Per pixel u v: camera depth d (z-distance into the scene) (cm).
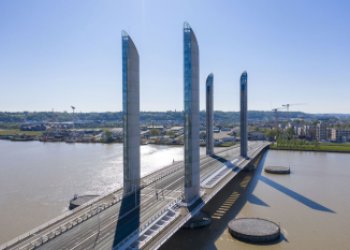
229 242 6334
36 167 14225
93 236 5381
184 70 7469
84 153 19438
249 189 10400
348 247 6125
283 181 11544
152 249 4806
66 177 12025
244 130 14712
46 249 4925
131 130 8406
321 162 15838
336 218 7669
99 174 12556
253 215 7894
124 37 8312
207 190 8262
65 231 5612
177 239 6469
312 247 6128
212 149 15300
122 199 7562
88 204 7219
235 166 11919
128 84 8325
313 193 9894
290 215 7888
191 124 7331
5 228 6956
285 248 6091
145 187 8725
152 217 6244
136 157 8575
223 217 7756
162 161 16562
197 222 7012
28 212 7956
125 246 4894
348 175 12588
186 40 7438
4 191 9919
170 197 7681
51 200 8988
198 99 7644
